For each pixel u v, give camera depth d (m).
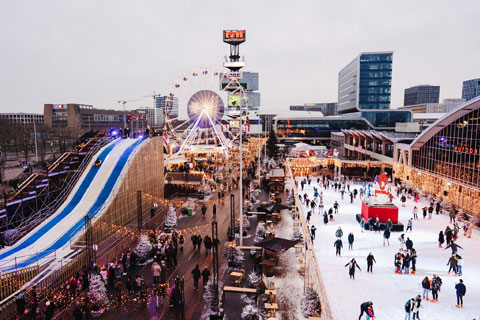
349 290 17.58
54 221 26.59
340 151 94.12
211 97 68.25
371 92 139.00
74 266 20.98
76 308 16.53
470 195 33.31
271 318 16.69
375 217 28.03
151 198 39.53
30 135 105.12
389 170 55.91
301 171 60.53
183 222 34.28
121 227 30.89
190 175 49.25
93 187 31.66
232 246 24.59
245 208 38.31
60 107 163.75
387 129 117.94
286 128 115.31
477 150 32.28
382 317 15.01
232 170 64.31
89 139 43.81
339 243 22.16
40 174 33.97
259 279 20.53
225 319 16.77
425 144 43.62
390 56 136.25
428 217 31.86
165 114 65.19
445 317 14.97
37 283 18.23
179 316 17.20
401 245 23.17
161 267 21.86
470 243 24.66
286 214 36.81
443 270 19.98
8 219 29.62
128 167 33.47
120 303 18.56
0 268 18.69
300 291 19.62
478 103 31.23
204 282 20.45
